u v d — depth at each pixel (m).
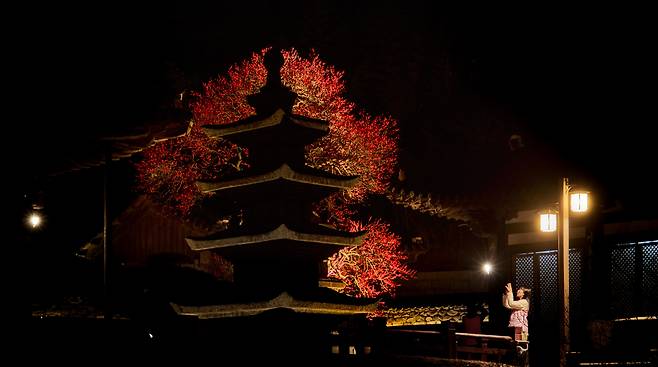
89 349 14.36
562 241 17.92
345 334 19.75
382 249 25.03
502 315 24.41
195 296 10.01
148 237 30.12
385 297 28.58
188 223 28.47
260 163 10.45
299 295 9.75
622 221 21.70
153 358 12.13
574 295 22.84
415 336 20.77
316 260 10.45
